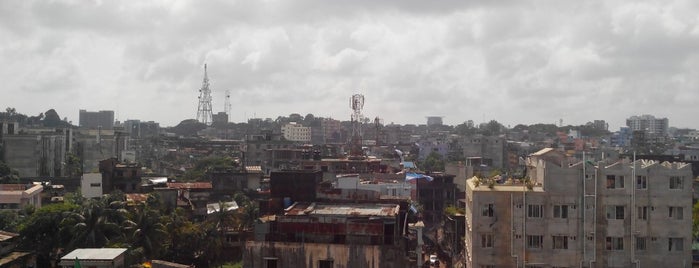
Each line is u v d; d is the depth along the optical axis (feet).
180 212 422.00
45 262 332.80
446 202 530.68
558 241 272.51
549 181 273.75
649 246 270.46
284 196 246.47
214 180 531.50
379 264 197.67
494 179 312.71
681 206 271.28
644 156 604.49
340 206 235.81
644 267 269.85
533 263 272.31
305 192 245.86
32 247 334.24
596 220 271.90
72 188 587.68
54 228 338.13
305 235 203.72
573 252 271.49
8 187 438.81
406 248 213.66
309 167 583.17
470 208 291.58
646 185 272.10
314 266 200.03
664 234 270.67
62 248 331.77
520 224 273.33
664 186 271.69
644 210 271.90
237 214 401.08
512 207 274.36
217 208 443.73
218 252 374.63
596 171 272.51
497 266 274.77
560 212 273.13
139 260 316.19
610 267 270.26
